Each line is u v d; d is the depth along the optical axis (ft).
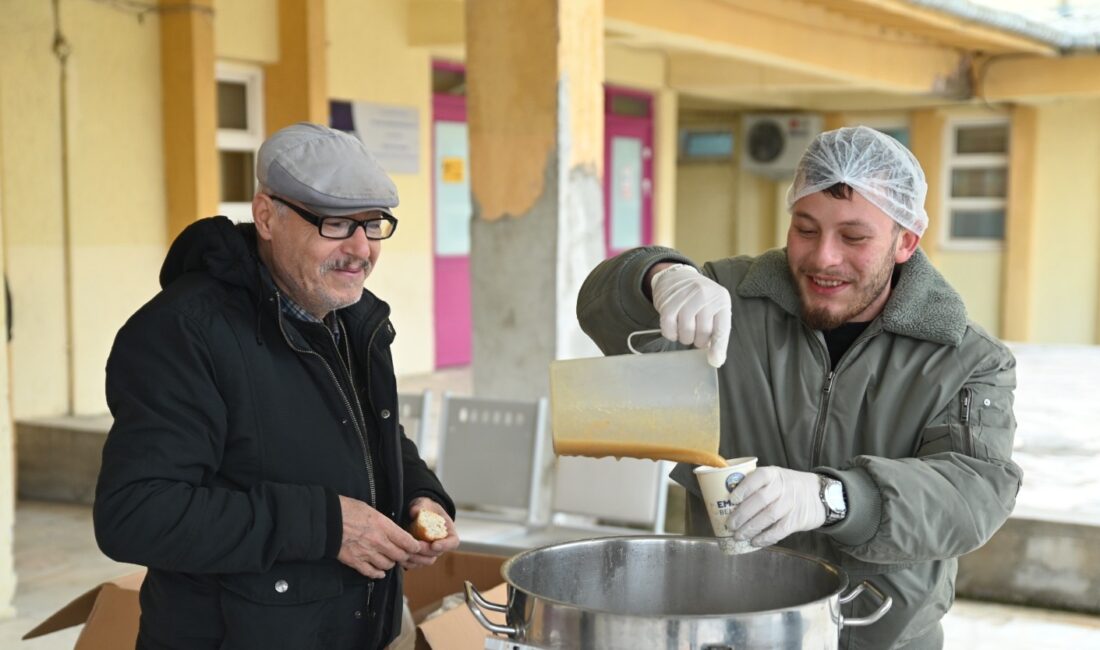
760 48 29.53
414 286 30.99
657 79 40.29
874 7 30.07
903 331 6.47
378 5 29.17
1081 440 23.56
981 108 44.73
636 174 41.29
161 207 23.76
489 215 18.11
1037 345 41.27
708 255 50.55
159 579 6.42
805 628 5.03
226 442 6.28
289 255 6.31
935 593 6.55
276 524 6.07
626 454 5.94
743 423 6.88
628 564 6.16
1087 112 43.42
